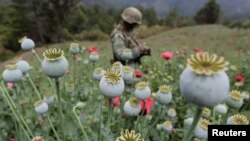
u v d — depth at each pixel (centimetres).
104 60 870
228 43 2492
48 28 4853
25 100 351
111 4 19125
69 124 283
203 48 2061
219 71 115
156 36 3725
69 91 327
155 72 605
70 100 333
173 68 688
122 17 509
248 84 582
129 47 504
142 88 226
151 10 8238
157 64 781
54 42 4847
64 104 333
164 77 570
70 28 5356
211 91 117
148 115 303
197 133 198
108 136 219
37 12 4759
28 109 339
